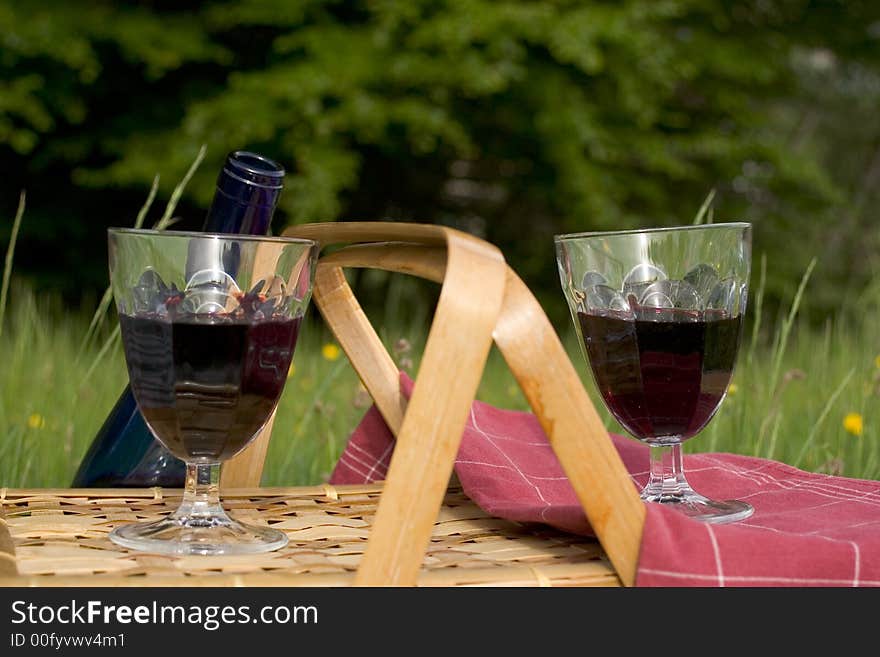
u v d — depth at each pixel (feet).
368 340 3.43
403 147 19.56
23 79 17.38
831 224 21.52
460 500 3.14
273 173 2.97
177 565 2.24
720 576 2.16
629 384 2.69
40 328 6.93
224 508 2.99
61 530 2.61
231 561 2.30
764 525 2.59
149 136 18.12
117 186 19.89
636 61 17.53
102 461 3.34
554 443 2.13
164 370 2.31
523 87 17.74
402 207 22.09
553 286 21.57
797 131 26.53
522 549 2.51
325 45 16.81
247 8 17.39
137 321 2.32
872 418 5.11
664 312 2.64
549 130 17.83
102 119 19.13
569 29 16.05
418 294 19.02
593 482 2.14
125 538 2.45
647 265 2.66
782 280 19.98
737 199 21.65
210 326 2.29
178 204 20.43
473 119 18.70
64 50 16.93
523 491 2.96
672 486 2.79
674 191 21.04
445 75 16.28
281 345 2.40
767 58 19.92
